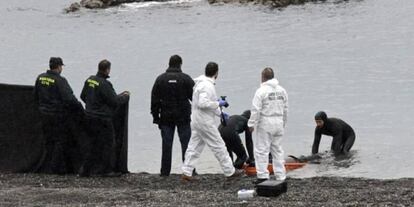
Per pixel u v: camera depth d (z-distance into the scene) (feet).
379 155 233.55
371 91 446.19
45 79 166.91
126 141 176.24
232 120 194.90
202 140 162.09
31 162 173.88
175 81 166.50
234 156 219.00
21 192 145.38
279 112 156.97
